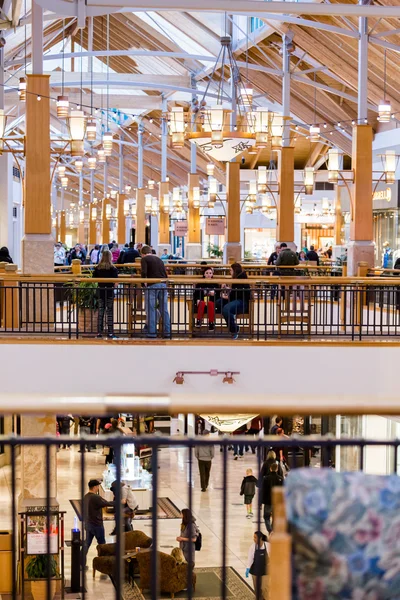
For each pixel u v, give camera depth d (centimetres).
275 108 3228
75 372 1269
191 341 1279
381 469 1670
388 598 281
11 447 342
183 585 1299
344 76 2580
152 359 1275
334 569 280
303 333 1366
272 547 282
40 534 1279
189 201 3234
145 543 1388
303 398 329
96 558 1360
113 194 4594
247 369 1281
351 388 1285
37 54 1566
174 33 3048
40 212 1550
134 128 4400
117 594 347
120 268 2084
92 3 1560
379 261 3259
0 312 1412
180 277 1662
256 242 4119
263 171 2489
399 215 3084
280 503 291
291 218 2423
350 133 3106
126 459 1784
